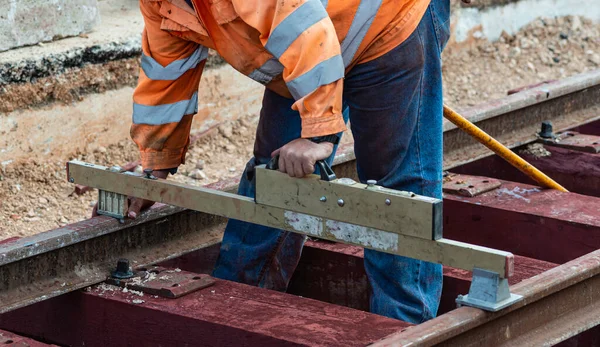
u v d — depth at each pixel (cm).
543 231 503
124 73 702
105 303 410
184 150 448
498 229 520
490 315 350
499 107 631
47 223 600
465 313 346
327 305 400
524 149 640
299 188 372
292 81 353
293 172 364
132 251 455
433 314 438
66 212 616
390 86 399
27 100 646
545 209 513
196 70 428
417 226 348
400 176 430
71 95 670
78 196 637
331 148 364
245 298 407
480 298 350
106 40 694
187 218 482
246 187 474
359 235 364
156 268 438
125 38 704
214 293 414
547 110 677
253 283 472
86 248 432
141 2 404
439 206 344
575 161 620
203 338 385
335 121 357
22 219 600
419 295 432
